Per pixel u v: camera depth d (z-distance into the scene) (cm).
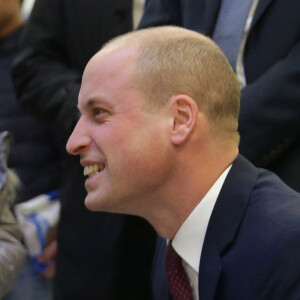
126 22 805
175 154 452
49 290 956
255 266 432
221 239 453
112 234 793
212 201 465
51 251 961
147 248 802
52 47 849
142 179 454
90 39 818
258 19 670
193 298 480
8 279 647
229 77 467
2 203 684
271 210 449
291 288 416
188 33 473
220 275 444
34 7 870
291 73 645
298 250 421
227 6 698
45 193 1007
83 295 812
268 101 644
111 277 798
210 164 463
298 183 651
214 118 458
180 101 447
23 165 998
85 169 472
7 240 674
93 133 457
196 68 454
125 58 453
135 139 447
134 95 447
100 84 452
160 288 537
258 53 676
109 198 462
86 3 816
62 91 806
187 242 471
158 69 448
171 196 465
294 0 659
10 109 1003
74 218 816
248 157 647
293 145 660
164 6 758
